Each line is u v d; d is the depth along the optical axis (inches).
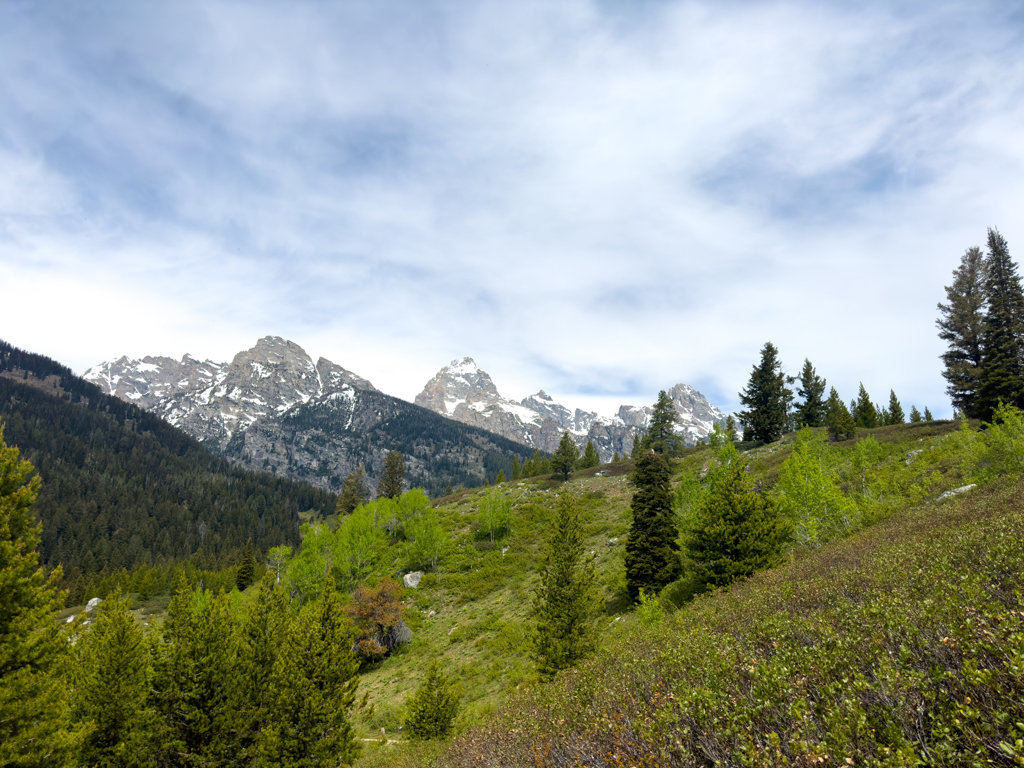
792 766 172.2
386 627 1483.8
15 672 575.2
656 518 1161.4
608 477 2984.7
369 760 773.3
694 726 248.2
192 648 832.9
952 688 185.3
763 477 1727.4
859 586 406.0
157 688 797.2
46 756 565.3
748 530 918.4
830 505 1023.6
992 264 1776.6
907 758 151.3
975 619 210.8
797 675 240.7
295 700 734.5
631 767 230.8
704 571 949.8
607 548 1670.8
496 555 1996.8
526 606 1473.9
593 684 408.8
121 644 784.3
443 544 2094.0
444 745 630.5
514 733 406.9
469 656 1243.2
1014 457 940.6
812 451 1541.6
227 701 828.0
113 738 746.2
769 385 2620.6
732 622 458.0
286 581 1918.1
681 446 2578.7
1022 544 337.4
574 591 879.1
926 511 779.4
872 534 741.3
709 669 303.0
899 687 191.0
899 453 1696.6
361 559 2000.5
